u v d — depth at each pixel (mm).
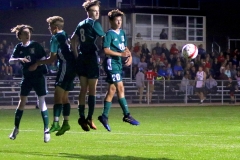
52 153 14250
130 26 51375
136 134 19375
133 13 51031
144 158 13312
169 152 14453
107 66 15008
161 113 31703
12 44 42781
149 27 51969
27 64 15883
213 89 42812
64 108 15570
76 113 31578
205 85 42500
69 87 15445
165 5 53031
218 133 19766
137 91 42031
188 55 20438
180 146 15758
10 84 39594
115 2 51688
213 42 54312
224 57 49188
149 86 41438
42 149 15117
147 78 42031
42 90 15883
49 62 15281
